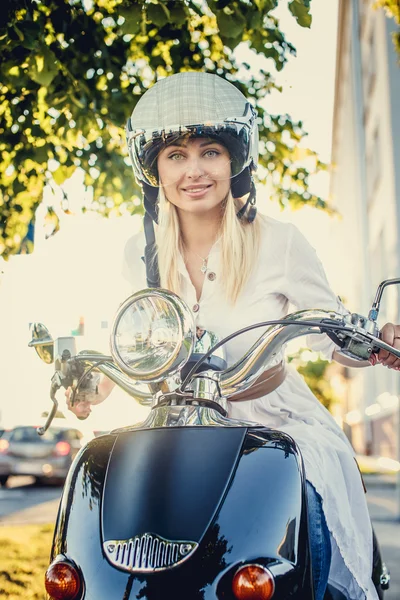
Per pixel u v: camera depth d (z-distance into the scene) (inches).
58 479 624.7
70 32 197.0
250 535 61.2
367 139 628.1
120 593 59.9
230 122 82.2
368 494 466.6
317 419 86.7
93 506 65.1
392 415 555.8
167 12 175.9
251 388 83.4
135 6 174.2
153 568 60.1
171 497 62.6
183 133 82.6
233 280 85.4
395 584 208.8
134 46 217.0
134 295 69.0
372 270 623.5
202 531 61.0
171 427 67.8
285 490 64.1
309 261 88.8
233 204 86.6
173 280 88.7
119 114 211.3
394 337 72.9
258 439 67.1
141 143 85.0
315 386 775.7
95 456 68.9
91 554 62.4
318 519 71.6
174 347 67.4
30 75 183.5
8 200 225.1
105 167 233.3
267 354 72.8
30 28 170.7
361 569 75.2
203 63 212.1
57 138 219.1
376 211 579.2
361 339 70.8
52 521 358.6
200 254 89.4
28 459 620.1
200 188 84.6
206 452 65.2
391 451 570.6
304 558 63.3
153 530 61.4
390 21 477.1
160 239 89.2
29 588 195.8
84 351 80.3
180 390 70.2
